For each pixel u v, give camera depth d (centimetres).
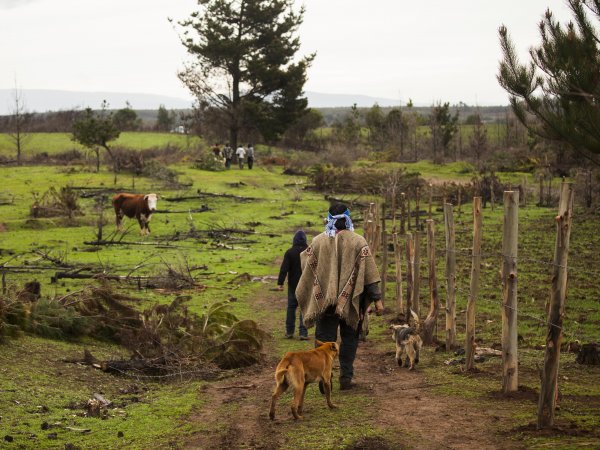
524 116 1183
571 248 2178
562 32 1095
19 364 947
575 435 622
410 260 1311
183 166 5622
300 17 6738
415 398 807
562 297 650
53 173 5031
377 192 4391
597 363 941
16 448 646
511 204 793
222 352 1081
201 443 682
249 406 827
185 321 1184
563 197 658
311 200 4209
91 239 2811
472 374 916
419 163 6284
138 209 2978
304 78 6788
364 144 8156
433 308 1182
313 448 636
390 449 623
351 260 849
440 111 7181
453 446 622
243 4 6544
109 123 5334
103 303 1238
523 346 1106
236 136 6788
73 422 747
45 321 1139
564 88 1074
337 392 866
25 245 2609
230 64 6612
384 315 1488
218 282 1955
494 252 2216
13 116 8531
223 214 3619
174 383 975
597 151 1070
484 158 6112
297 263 1305
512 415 712
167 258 2370
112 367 998
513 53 1162
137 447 671
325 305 843
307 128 8725
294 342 1284
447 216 1081
